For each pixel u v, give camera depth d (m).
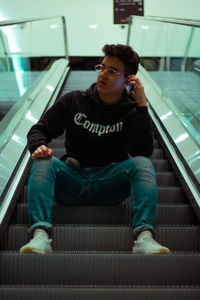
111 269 2.06
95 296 1.75
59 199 2.68
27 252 2.09
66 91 6.81
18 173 3.21
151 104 5.48
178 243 2.52
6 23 4.37
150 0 10.70
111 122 2.58
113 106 2.55
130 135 2.58
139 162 2.43
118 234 2.49
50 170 2.37
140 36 8.39
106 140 2.59
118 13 10.81
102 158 2.64
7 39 5.36
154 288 1.82
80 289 1.78
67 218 2.77
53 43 9.06
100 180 2.54
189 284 2.06
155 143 4.57
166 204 3.03
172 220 2.89
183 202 3.27
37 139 2.47
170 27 6.24
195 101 4.63
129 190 2.59
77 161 2.62
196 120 4.39
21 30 6.15
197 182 3.07
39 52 7.69
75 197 2.63
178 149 3.78
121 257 2.08
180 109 5.07
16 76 5.66
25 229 2.52
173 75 5.78
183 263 2.09
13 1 10.70
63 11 10.84
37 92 5.79
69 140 2.68
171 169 3.91
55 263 2.06
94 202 2.69
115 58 2.48
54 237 2.47
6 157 3.24
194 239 2.54
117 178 2.50
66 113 2.65
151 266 2.08
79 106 2.62
